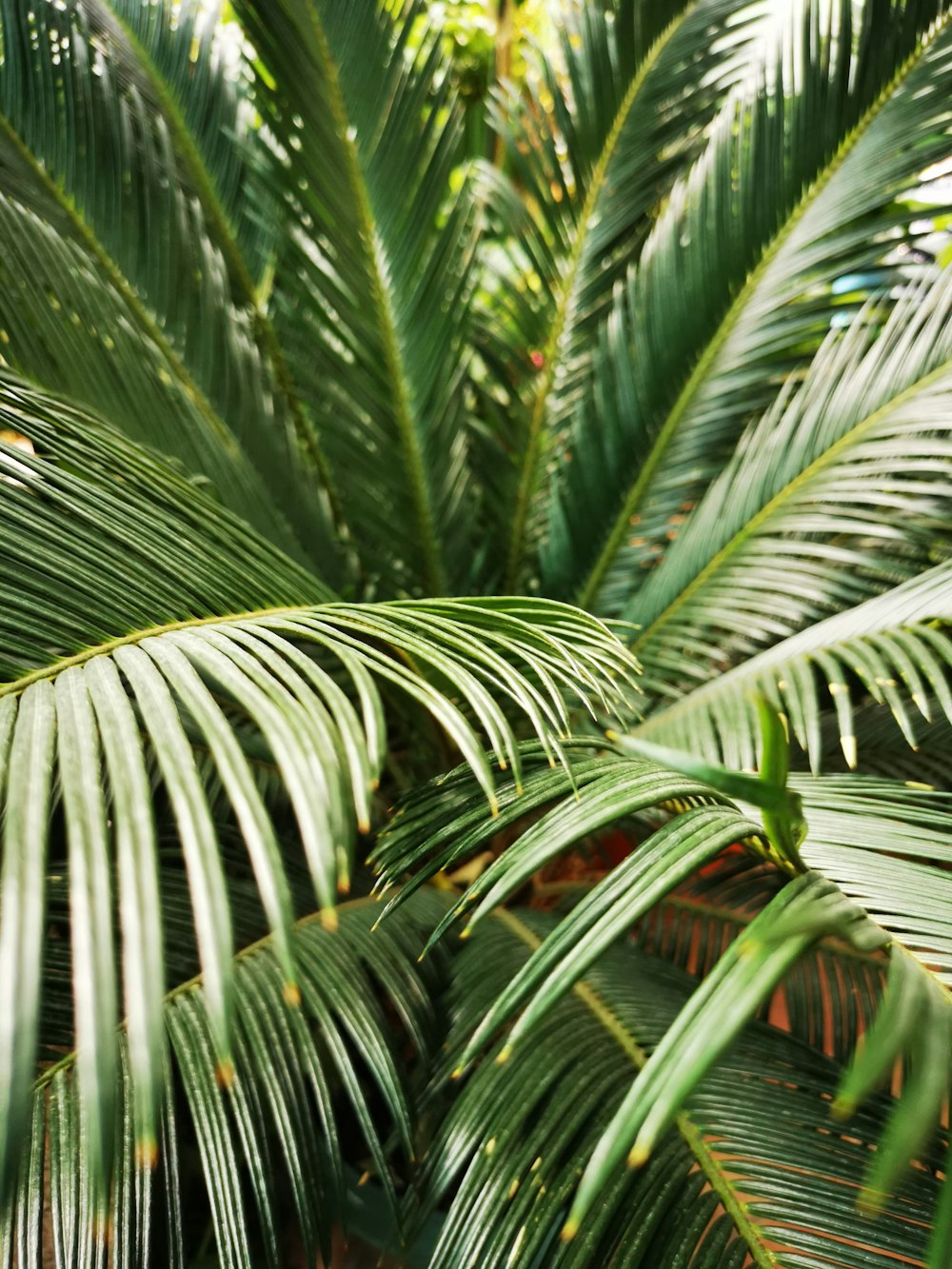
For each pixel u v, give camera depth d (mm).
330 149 750
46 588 362
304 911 576
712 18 793
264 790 675
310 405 839
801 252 751
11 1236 386
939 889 347
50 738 261
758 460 718
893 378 659
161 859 604
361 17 710
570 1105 432
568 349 872
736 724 536
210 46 767
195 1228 544
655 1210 391
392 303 797
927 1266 185
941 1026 222
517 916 614
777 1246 378
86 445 437
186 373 742
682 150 839
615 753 409
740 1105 434
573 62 804
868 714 692
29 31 681
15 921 196
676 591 744
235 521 465
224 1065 186
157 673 304
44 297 586
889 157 712
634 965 566
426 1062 498
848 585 659
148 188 729
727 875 676
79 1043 180
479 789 395
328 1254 434
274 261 810
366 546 871
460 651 383
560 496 848
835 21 700
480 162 858
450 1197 525
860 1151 418
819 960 610
